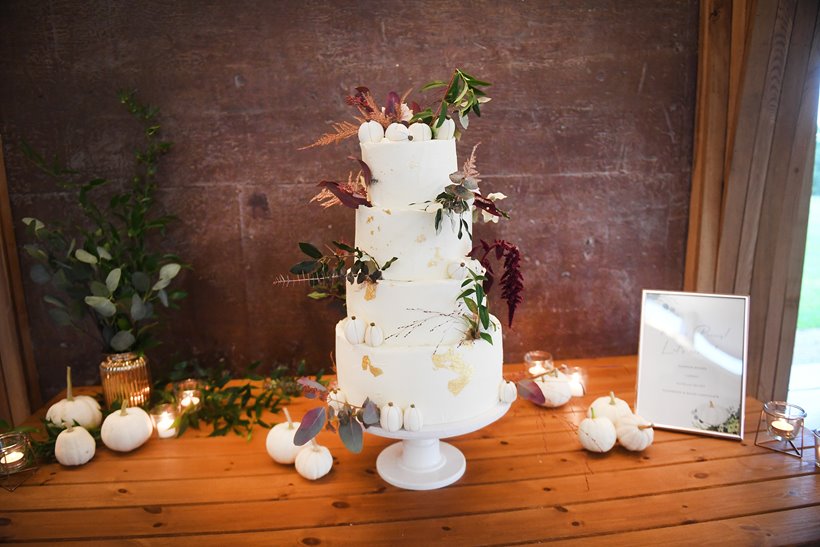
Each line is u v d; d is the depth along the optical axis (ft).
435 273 4.58
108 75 6.51
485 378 4.73
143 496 4.89
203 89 6.61
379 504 4.73
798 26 6.46
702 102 7.07
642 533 4.31
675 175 7.41
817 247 11.72
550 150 7.11
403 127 4.49
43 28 6.37
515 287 4.76
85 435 5.44
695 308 5.88
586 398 6.59
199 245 6.97
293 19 6.53
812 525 4.37
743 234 7.08
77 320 6.63
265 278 7.10
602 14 6.89
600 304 7.65
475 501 4.74
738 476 5.02
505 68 6.86
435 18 6.66
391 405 4.51
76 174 6.72
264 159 6.80
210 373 7.02
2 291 6.66
